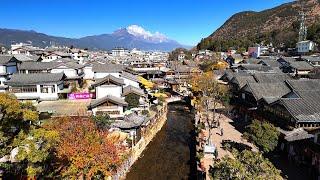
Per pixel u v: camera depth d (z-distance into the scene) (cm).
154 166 4184
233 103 6550
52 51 12500
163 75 11725
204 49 18975
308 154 3494
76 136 3005
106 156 3019
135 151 4356
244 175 2159
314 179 3178
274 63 9712
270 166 2275
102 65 7938
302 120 3831
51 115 4531
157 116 6125
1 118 2006
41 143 2261
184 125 6494
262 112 5019
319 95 4406
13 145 2027
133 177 3806
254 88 5503
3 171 2314
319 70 8131
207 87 7562
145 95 6762
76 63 8875
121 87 6006
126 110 5522
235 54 14100
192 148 4956
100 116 4309
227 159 2427
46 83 6209
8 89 6319
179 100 8931
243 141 4659
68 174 2742
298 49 12950
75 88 7144
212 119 6122
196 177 3719
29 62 7938
